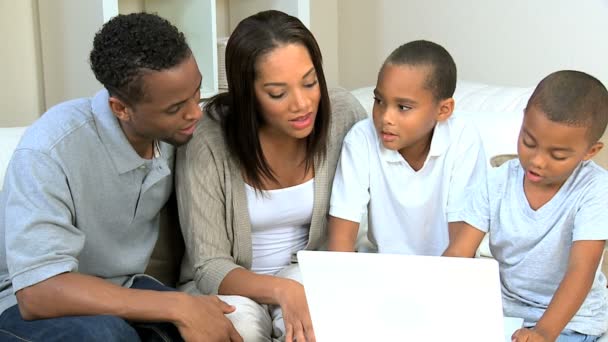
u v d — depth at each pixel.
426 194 1.38
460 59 2.68
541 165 1.09
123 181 1.21
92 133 1.18
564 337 1.18
